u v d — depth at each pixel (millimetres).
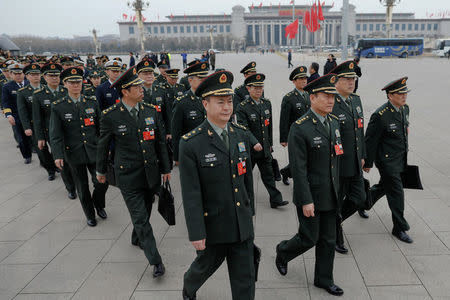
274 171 4941
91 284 3436
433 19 133000
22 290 3371
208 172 2533
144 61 5699
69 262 3830
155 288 3344
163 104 6035
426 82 16953
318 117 3084
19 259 3910
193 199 2518
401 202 3994
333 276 3439
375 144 4035
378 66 27969
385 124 3922
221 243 2635
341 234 3240
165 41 119375
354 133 3838
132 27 133250
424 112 10398
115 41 122750
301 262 3721
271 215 4773
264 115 4812
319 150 3012
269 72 23547
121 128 3494
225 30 136750
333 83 2936
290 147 3062
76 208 5242
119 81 3389
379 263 3611
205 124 2582
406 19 134125
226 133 2621
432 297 3090
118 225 4680
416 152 6996
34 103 5492
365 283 3311
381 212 4777
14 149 8539
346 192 4023
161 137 3707
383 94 13578
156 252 3486
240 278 2707
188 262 3754
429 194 5129
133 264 3760
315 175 3061
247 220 2674
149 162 3580
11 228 4641
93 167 4645
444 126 8828
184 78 8125
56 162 4422
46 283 3467
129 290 3326
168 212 3246
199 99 4973
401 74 20984
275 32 137875
